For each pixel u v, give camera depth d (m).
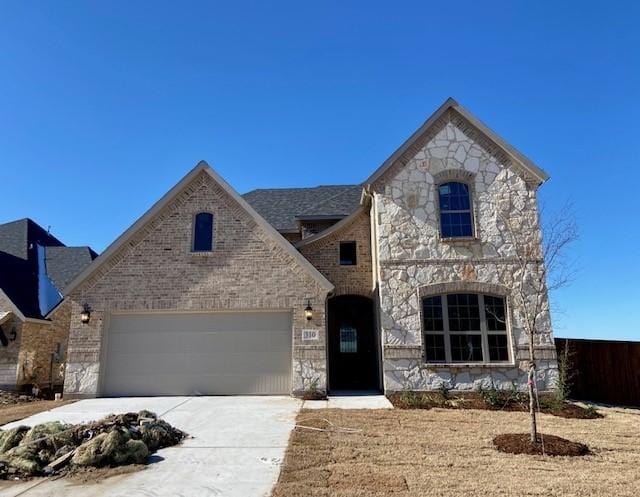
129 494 7.01
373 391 17.22
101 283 16.52
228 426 11.29
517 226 16.28
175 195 17.11
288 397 15.48
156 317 16.47
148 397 15.71
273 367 16.00
